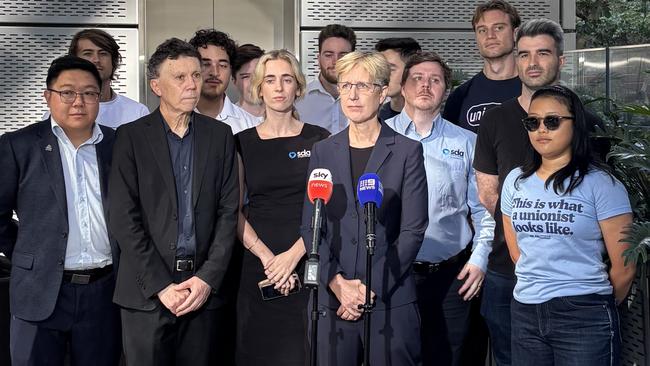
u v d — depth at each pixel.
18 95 6.42
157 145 4.13
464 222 4.63
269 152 4.41
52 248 4.05
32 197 4.07
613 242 3.57
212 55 5.31
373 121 3.91
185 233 4.12
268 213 4.39
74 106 4.04
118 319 4.23
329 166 3.91
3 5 6.36
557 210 3.56
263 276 4.39
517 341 3.71
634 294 4.34
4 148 4.07
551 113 3.56
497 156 4.30
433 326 4.59
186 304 4.03
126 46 6.51
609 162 4.34
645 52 5.50
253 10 6.93
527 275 3.65
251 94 4.49
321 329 3.77
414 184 3.86
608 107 4.91
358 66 3.85
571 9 6.92
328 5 6.70
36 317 4.03
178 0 6.85
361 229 3.79
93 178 4.18
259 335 4.39
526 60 4.27
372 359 3.72
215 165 4.20
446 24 6.81
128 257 4.04
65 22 6.42
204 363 4.21
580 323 3.53
